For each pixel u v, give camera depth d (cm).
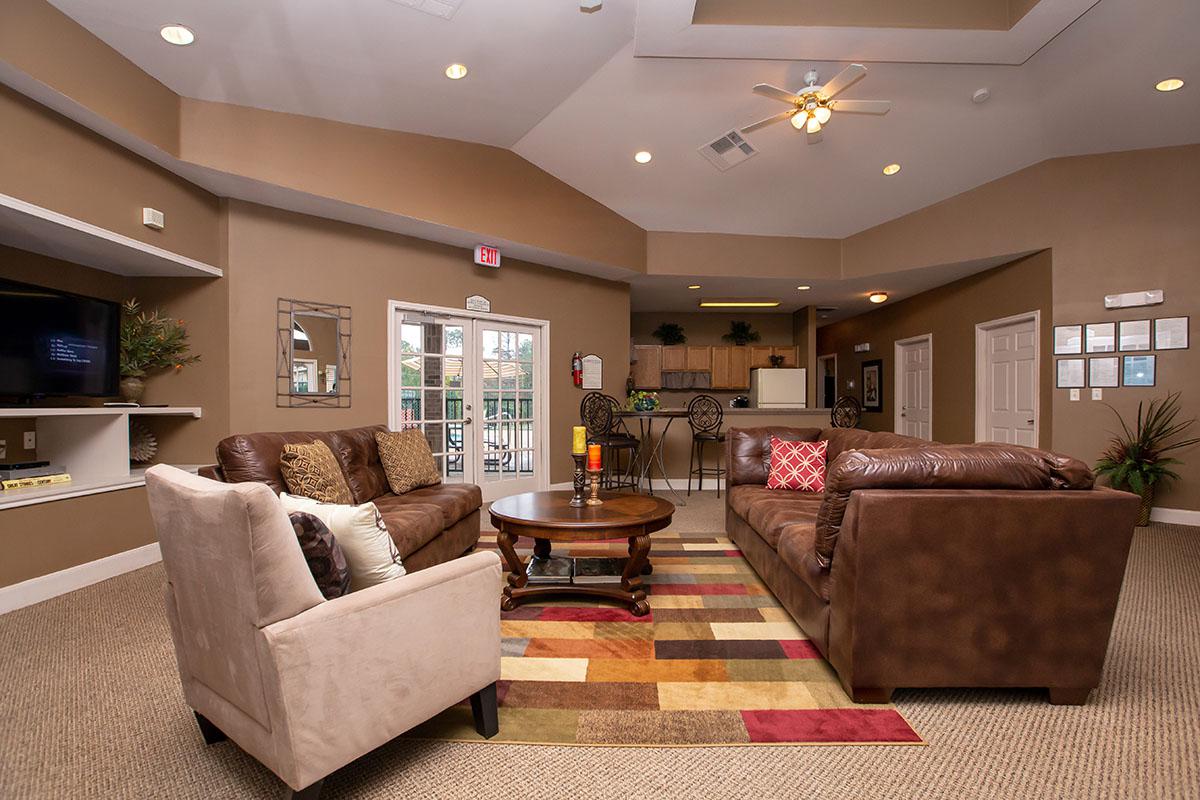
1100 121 459
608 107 451
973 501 181
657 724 182
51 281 355
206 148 361
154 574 328
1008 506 181
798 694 200
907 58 382
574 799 148
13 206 271
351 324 466
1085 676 188
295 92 376
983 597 185
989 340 629
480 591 169
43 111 288
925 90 433
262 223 421
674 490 661
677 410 658
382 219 455
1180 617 272
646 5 324
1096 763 162
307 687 130
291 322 434
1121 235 500
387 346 489
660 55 379
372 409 480
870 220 640
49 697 194
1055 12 329
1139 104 434
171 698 195
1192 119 448
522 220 527
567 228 566
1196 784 152
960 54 375
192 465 402
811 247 683
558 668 220
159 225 353
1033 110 454
